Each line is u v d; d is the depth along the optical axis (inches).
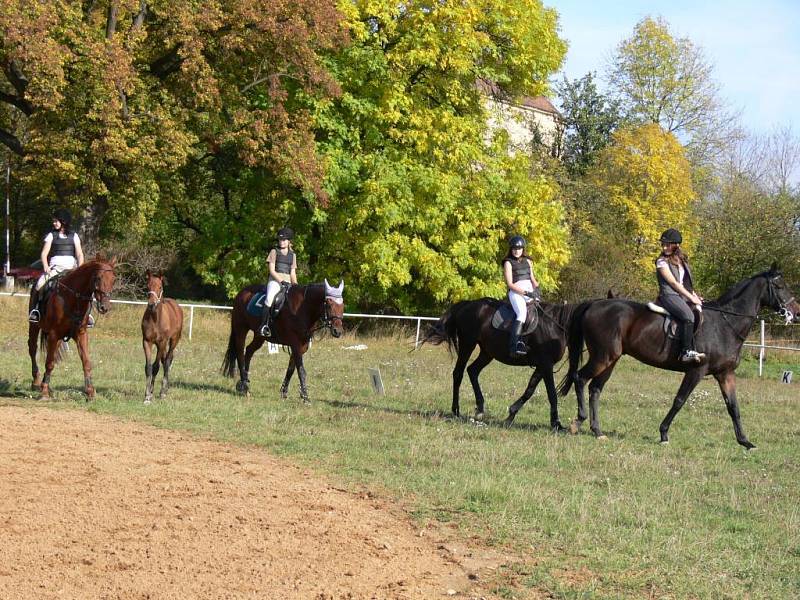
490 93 1305.4
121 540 275.4
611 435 528.1
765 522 341.7
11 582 236.5
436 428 502.3
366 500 343.0
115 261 542.6
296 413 528.1
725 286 1537.9
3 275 1546.5
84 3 1011.3
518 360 539.2
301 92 1116.5
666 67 2050.9
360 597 241.8
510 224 1231.5
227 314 1146.7
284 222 1184.2
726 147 2097.7
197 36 996.6
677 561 285.3
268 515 310.3
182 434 452.8
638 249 1759.4
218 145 1147.9
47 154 948.0
